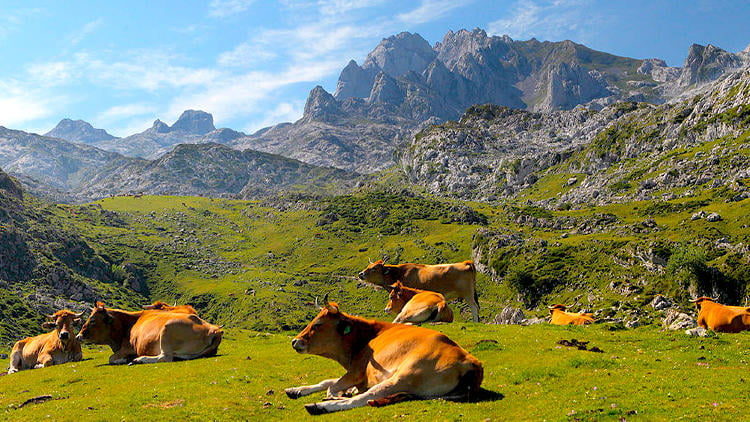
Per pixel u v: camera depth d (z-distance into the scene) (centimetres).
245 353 2383
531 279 18525
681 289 14362
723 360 1653
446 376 1294
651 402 1198
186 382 1759
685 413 1106
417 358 1318
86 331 2256
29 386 1934
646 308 13962
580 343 1973
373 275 2922
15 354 2653
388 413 1226
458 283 2841
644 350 1897
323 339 1439
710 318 2722
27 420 1397
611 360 1631
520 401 1280
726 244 16575
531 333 2306
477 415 1188
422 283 2872
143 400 1543
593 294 16238
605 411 1152
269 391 1630
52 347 2522
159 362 2161
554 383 1434
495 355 1859
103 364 2280
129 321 2336
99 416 1395
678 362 1639
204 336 2258
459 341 2073
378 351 1398
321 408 1328
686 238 18788
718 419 1063
